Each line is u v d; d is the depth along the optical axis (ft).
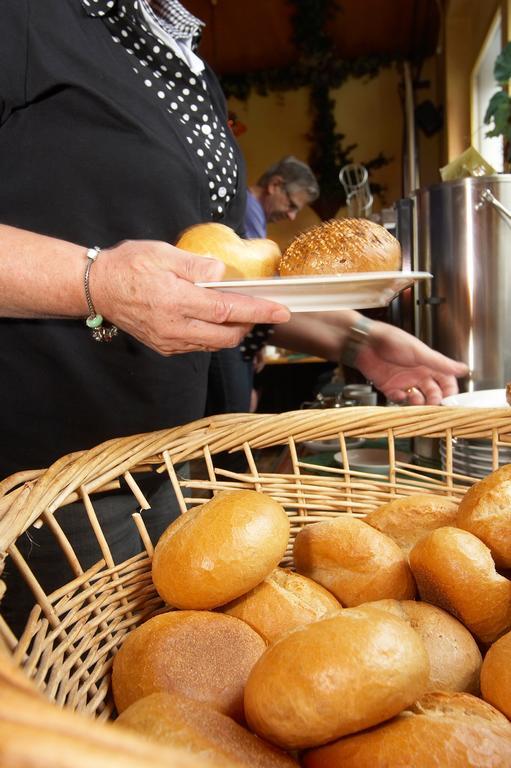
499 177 3.38
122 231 2.74
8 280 2.05
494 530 1.90
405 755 1.33
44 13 2.56
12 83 2.57
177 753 0.56
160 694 1.47
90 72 2.64
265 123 19.67
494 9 11.14
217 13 16.21
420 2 15.80
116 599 1.93
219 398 3.76
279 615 1.82
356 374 6.58
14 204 2.64
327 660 1.38
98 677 1.73
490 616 1.78
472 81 14.23
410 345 3.14
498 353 3.53
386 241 2.11
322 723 1.36
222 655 1.67
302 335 3.44
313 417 2.39
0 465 2.83
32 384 2.71
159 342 2.05
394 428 2.41
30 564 2.67
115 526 2.83
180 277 1.90
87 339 2.72
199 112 3.05
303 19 16.24
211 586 1.78
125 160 2.69
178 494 2.21
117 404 2.85
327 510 2.39
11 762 0.51
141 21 2.78
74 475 1.95
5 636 1.44
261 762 1.35
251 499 1.94
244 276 2.12
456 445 2.64
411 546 2.14
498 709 1.53
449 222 3.49
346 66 18.69
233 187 3.37
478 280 3.49
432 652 1.72
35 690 0.67
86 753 0.52
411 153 13.60
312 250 2.07
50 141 2.63
